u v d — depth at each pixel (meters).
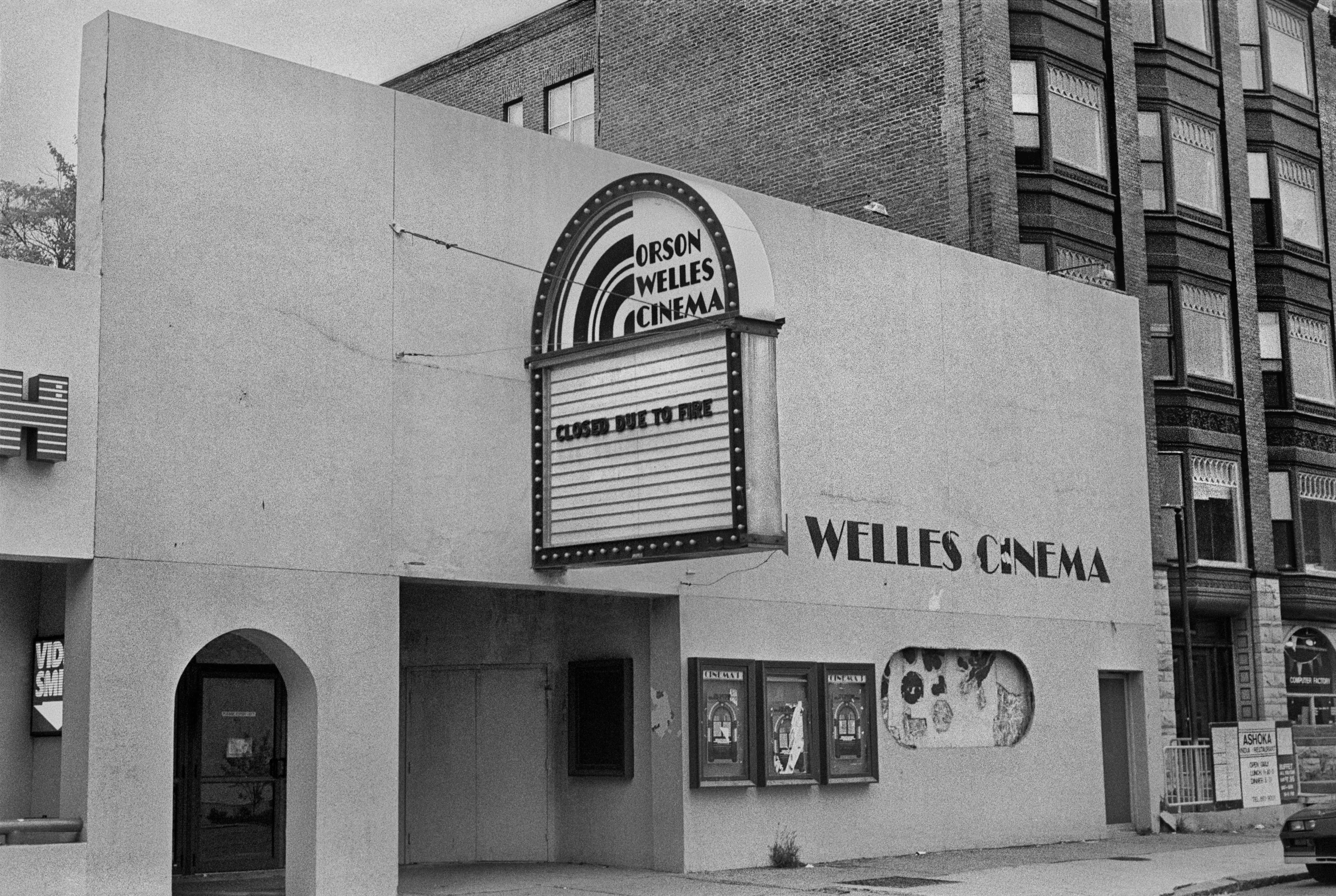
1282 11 34.66
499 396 16.95
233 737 17.80
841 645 20.17
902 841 20.62
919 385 21.97
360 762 15.29
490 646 19.78
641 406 15.83
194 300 14.65
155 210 14.47
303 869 14.95
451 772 19.59
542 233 17.64
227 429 14.73
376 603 15.64
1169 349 30.38
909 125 27.45
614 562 16.02
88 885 13.27
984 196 26.19
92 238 14.17
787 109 29.58
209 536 14.49
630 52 33.16
